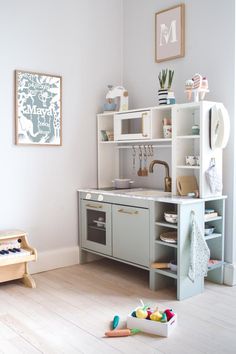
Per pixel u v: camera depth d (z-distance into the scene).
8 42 3.21
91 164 3.84
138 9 3.82
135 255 3.14
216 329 2.31
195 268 2.80
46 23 3.44
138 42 3.84
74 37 3.63
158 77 3.38
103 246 3.45
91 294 2.90
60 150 3.59
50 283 3.16
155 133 3.32
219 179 3.00
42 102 3.43
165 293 2.92
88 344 2.14
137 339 2.20
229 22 3.04
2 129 3.21
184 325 2.37
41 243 3.49
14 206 3.31
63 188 3.63
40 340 2.19
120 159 4.04
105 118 3.87
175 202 2.78
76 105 3.68
